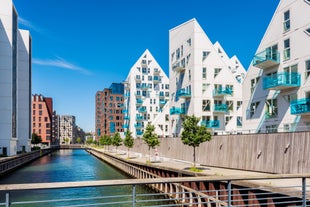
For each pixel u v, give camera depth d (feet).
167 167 89.66
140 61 270.46
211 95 139.13
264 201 48.42
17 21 207.21
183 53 151.23
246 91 107.86
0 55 180.65
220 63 142.41
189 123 86.79
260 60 93.81
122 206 71.15
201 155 106.42
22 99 248.32
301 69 81.00
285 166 66.18
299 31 82.38
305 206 20.94
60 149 523.70
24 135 245.04
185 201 73.20
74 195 85.40
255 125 101.30
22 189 15.06
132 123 262.06
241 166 82.64
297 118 81.61
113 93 422.82
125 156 177.47
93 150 347.56
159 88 271.08
